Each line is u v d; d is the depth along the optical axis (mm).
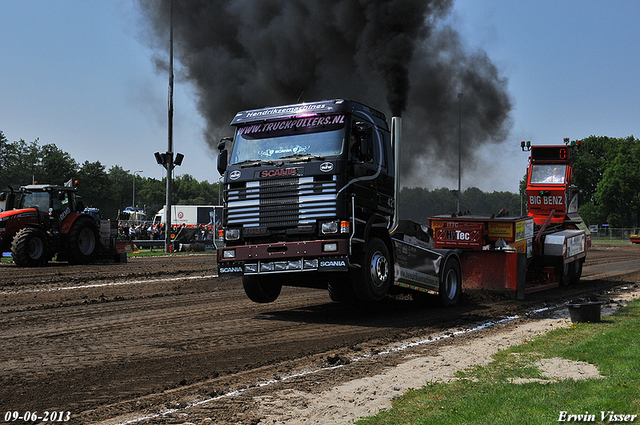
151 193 140125
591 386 5285
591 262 25500
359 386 5473
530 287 14180
